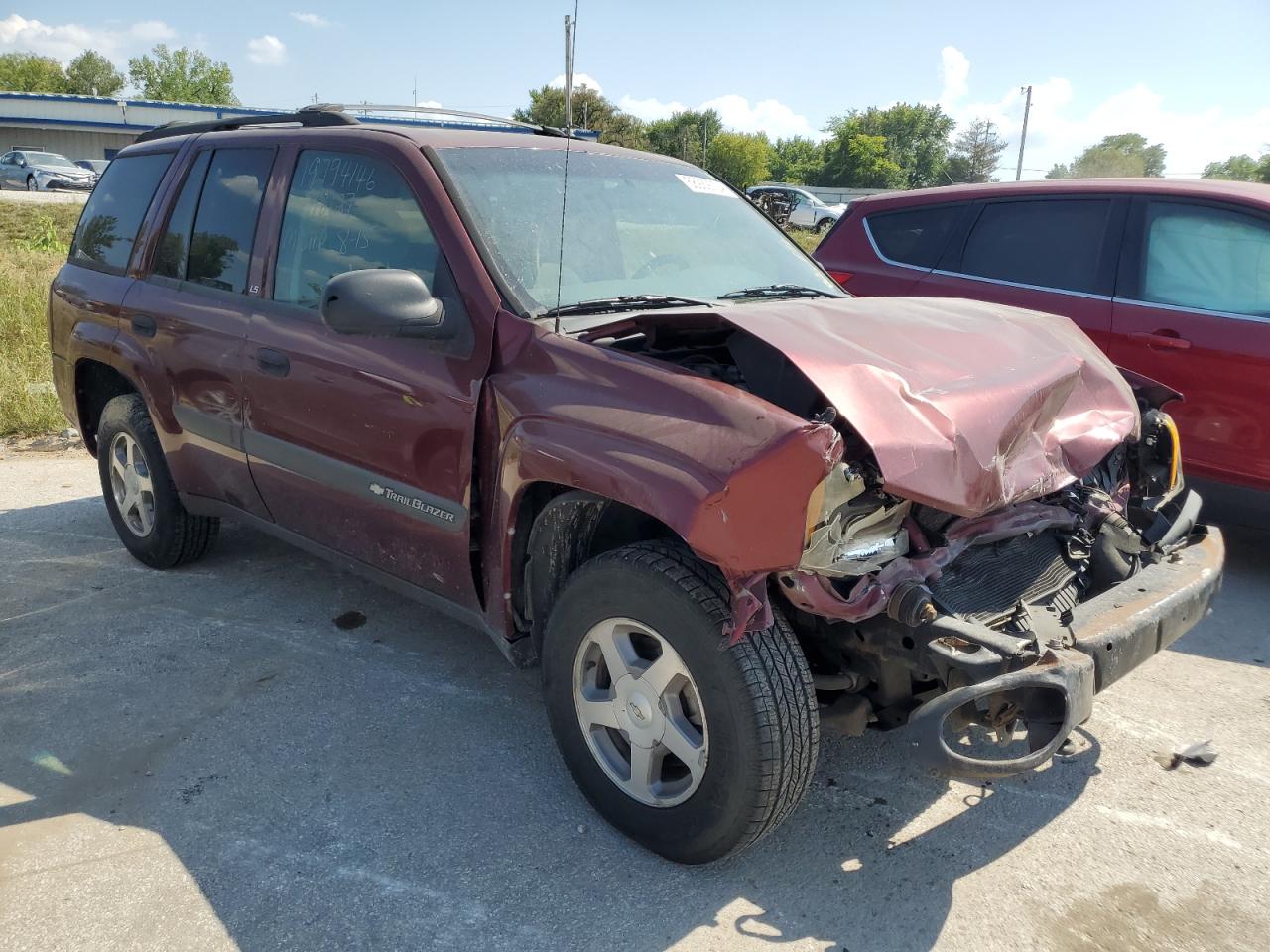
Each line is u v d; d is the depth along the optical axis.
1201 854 2.68
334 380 3.17
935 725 2.12
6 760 3.04
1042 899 2.49
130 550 4.64
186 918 2.38
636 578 2.41
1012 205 5.34
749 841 2.40
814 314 2.67
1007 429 2.42
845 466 2.19
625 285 3.18
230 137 3.96
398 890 2.48
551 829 2.73
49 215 24.50
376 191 3.21
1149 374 4.70
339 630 3.98
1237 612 4.32
